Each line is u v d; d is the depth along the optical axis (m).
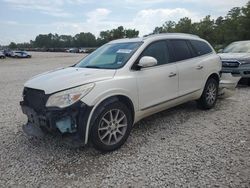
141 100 4.84
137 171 3.82
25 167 4.02
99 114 4.18
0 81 13.88
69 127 4.06
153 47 5.30
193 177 3.61
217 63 6.84
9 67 25.56
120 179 3.64
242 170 3.74
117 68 4.72
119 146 4.54
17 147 4.72
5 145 4.82
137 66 4.86
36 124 4.35
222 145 4.60
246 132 5.18
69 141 4.11
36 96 4.32
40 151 4.54
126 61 4.84
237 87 10.11
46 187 3.51
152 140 4.91
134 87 4.69
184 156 4.23
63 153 4.45
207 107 6.66
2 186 3.55
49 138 5.05
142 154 4.35
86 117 4.07
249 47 11.24
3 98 8.96
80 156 4.33
